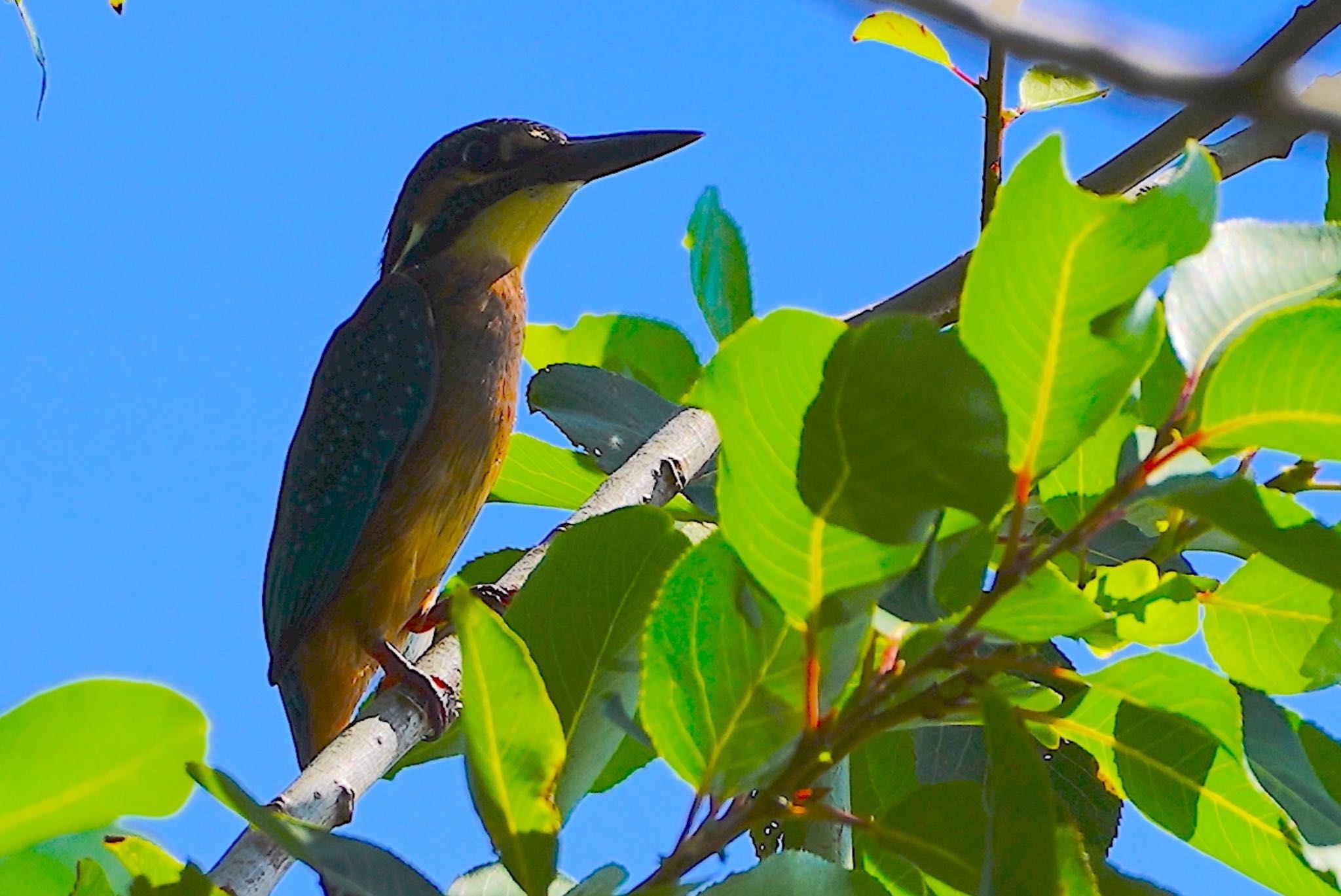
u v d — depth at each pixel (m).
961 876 3.78
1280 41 3.83
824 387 3.26
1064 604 3.54
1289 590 4.32
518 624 4.58
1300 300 3.80
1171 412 3.61
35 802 3.29
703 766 3.80
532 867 3.64
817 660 3.63
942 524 3.54
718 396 3.45
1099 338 3.37
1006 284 3.39
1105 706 4.39
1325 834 3.89
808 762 3.61
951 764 5.57
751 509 3.52
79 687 3.25
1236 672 4.39
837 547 3.50
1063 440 3.45
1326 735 4.22
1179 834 4.37
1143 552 4.78
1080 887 3.42
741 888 3.74
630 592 4.60
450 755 5.77
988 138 6.96
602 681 4.53
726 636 3.82
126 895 3.44
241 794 3.31
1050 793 3.11
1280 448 3.50
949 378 3.21
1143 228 3.27
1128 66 3.82
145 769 3.34
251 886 4.38
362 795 5.73
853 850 5.50
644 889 3.50
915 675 3.58
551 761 3.67
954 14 3.70
